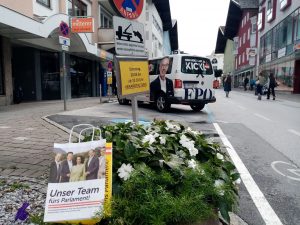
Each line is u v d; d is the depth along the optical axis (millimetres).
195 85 12312
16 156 5266
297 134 8320
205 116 11828
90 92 27141
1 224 2867
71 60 23078
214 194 2578
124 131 3244
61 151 2436
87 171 2455
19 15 12180
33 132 7473
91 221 2379
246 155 6027
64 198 2373
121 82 4289
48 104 16531
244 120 10906
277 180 4621
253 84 43625
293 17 29328
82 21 17375
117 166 2697
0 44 14867
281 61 33062
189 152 3014
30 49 19422
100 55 23953
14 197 3486
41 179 4105
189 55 12203
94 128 2982
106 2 26672
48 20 14602
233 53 67562
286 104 18125
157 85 12977
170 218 2312
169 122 3785
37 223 2484
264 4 41906
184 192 2475
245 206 3727
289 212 3582
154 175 2527
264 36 41688
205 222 2525
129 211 2336
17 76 19688
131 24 4684
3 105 15211
